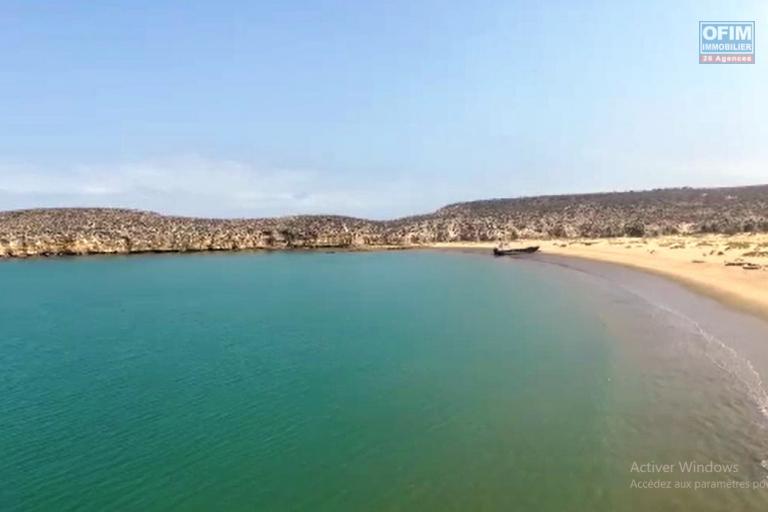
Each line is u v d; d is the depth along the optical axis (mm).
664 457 16984
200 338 39281
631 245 102312
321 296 59719
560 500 15070
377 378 27312
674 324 34188
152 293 66812
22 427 22547
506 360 29312
